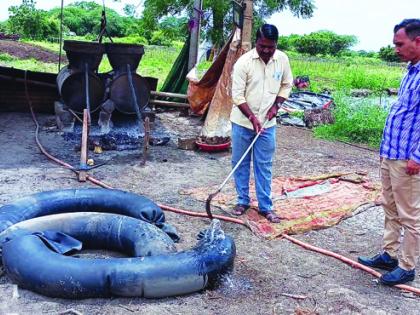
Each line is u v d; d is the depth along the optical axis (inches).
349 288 156.1
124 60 329.4
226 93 315.9
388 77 868.6
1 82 390.6
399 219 157.9
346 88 634.2
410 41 142.3
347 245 189.0
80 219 169.8
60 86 328.2
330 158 319.3
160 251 155.6
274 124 195.6
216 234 157.4
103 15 337.7
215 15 631.8
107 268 139.5
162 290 141.9
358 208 223.3
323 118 429.1
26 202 178.1
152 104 413.7
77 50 322.0
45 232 160.1
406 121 145.7
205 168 278.2
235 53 317.1
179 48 1262.3
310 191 244.7
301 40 1708.9
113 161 279.6
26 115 389.1
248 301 145.6
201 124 395.9
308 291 153.2
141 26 699.4
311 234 197.3
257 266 167.5
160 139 320.5
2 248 151.4
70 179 244.7
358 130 383.2
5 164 262.1
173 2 652.7
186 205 219.3
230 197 228.8
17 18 1311.5
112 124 333.1
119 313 135.0
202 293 147.8
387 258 167.6
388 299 150.7
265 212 204.8
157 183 247.9
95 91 329.1
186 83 442.3
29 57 851.4
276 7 678.5
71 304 137.8
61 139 320.2
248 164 204.2
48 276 138.0
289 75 194.4
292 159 312.7
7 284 146.0
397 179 149.9
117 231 167.0
